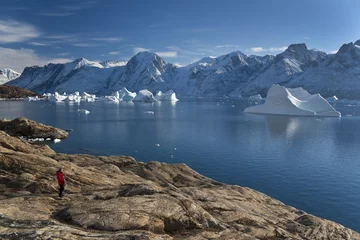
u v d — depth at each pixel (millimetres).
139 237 15273
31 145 35500
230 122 117250
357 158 57531
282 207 26656
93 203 18469
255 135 84875
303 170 49219
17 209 17031
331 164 53031
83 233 15188
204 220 18922
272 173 47406
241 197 26281
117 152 61188
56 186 22234
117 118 128875
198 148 66000
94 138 76688
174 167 36156
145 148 65375
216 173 47281
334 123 117188
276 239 19203
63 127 97625
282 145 70312
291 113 152000
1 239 13867
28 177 22953
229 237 17641
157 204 18875
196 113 160125
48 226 15422
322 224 22969
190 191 24625
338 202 35781
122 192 21156
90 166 31297
